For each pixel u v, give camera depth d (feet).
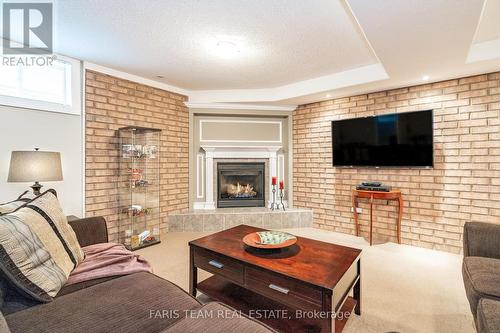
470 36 6.45
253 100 13.29
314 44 8.32
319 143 13.47
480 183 9.24
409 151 10.52
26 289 3.74
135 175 11.07
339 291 4.65
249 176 15.01
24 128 8.28
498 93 8.90
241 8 6.37
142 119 11.57
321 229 13.34
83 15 6.66
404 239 10.89
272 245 5.79
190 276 6.39
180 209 13.37
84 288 4.35
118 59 9.50
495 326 3.35
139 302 3.89
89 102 9.80
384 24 5.91
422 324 5.58
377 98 11.55
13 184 8.05
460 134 9.61
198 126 14.12
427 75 9.34
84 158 9.69
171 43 8.25
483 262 5.06
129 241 10.62
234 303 5.75
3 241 3.69
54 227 4.75
